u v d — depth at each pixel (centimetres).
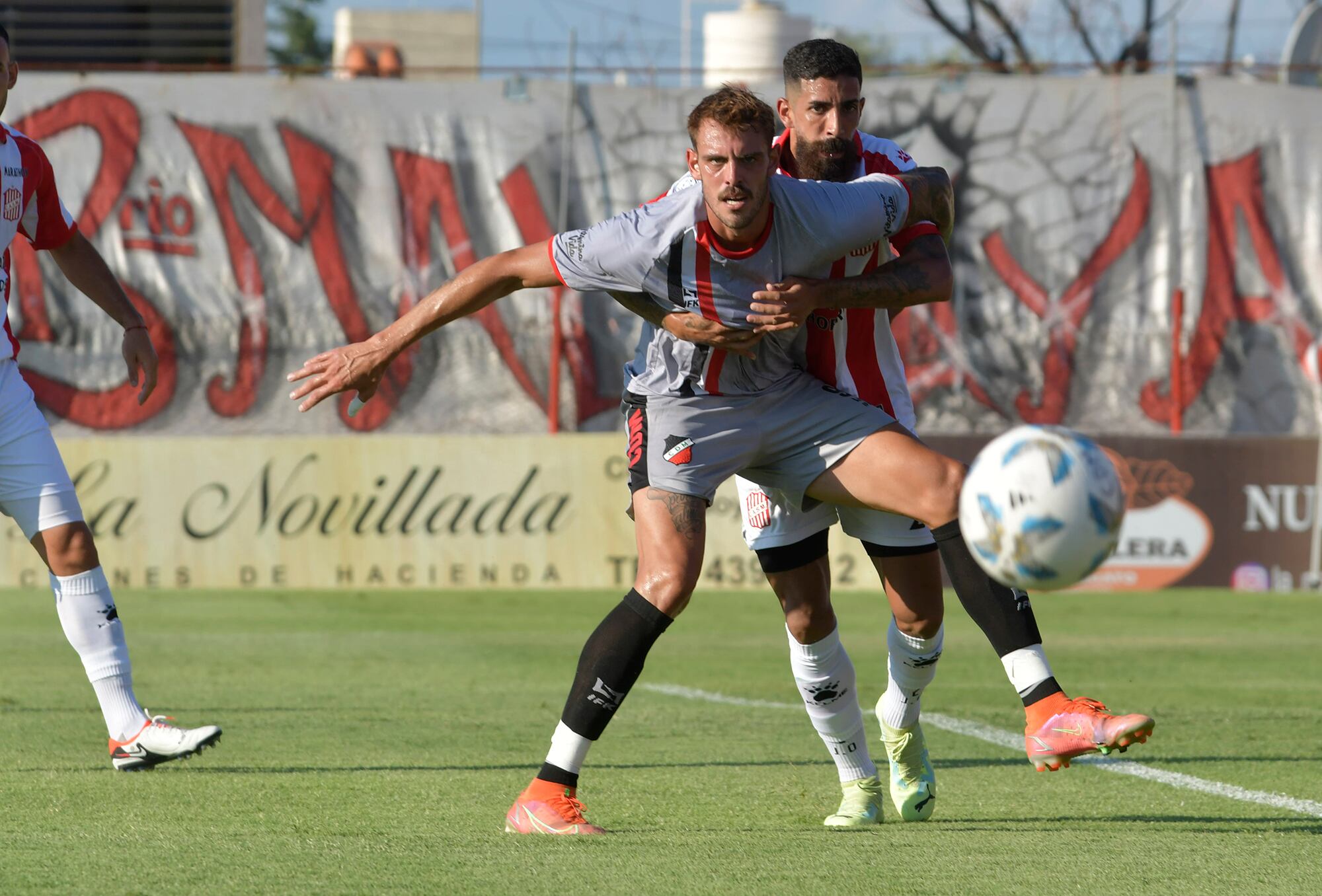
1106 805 1592
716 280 1366
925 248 1427
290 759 1872
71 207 5962
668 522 1407
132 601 4553
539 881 1145
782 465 1471
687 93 6184
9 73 1717
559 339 5731
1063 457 1224
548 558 4934
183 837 1333
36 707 2395
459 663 3156
